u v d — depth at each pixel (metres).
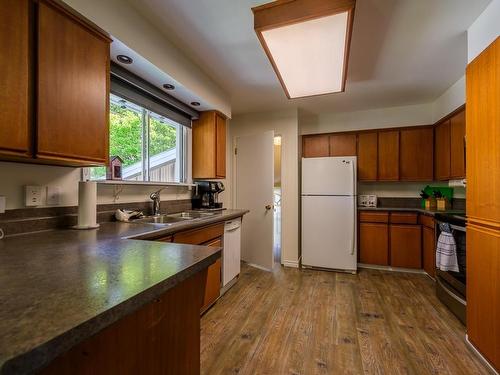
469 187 1.75
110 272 0.81
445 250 2.34
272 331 1.99
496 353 1.47
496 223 1.47
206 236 2.29
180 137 2.97
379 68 2.58
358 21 1.84
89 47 1.43
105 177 2.00
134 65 1.88
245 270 3.55
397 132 3.74
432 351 1.74
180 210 2.91
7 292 0.65
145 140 2.45
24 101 1.13
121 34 1.59
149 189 2.46
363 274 3.37
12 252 1.05
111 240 1.30
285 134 3.88
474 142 1.69
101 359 0.65
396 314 2.26
